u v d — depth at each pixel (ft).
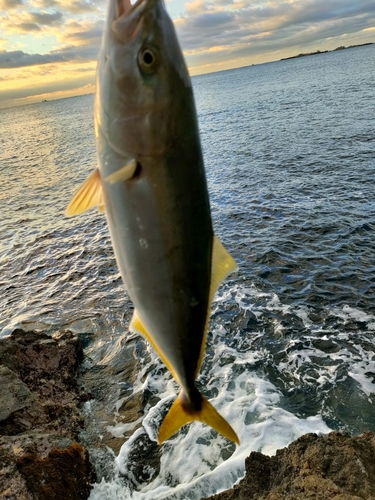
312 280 35.27
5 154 170.91
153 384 25.98
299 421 21.77
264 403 23.08
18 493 16.01
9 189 95.81
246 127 132.98
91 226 59.06
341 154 75.10
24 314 37.01
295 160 77.30
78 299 38.45
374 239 41.09
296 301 32.63
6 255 52.29
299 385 24.26
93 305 36.88
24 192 90.38
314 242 42.19
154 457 20.72
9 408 21.04
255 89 309.42
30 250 52.90
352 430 21.16
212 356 27.61
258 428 21.44
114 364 28.55
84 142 170.91
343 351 26.63
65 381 25.98
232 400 23.59
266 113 161.38
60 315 36.04
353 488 13.91
